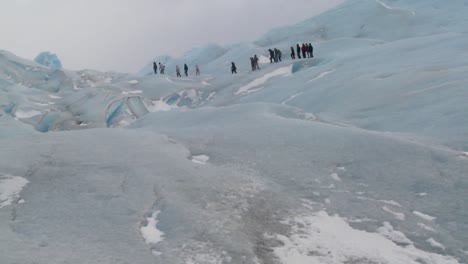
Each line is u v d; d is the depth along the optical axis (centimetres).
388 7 5566
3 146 884
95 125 2498
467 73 1276
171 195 615
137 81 3394
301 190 666
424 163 695
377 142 802
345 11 5966
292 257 478
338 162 756
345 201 625
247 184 679
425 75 1432
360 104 1368
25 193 630
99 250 450
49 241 466
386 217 569
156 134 1029
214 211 569
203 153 868
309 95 1822
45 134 1016
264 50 4675
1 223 519
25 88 3045
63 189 643
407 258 477
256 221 556
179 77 3591
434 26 4428
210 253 459
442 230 525
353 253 490
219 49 6181
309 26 6016
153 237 496
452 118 934
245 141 917
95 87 3172
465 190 597
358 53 2545
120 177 689
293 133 934
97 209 570
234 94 2772
